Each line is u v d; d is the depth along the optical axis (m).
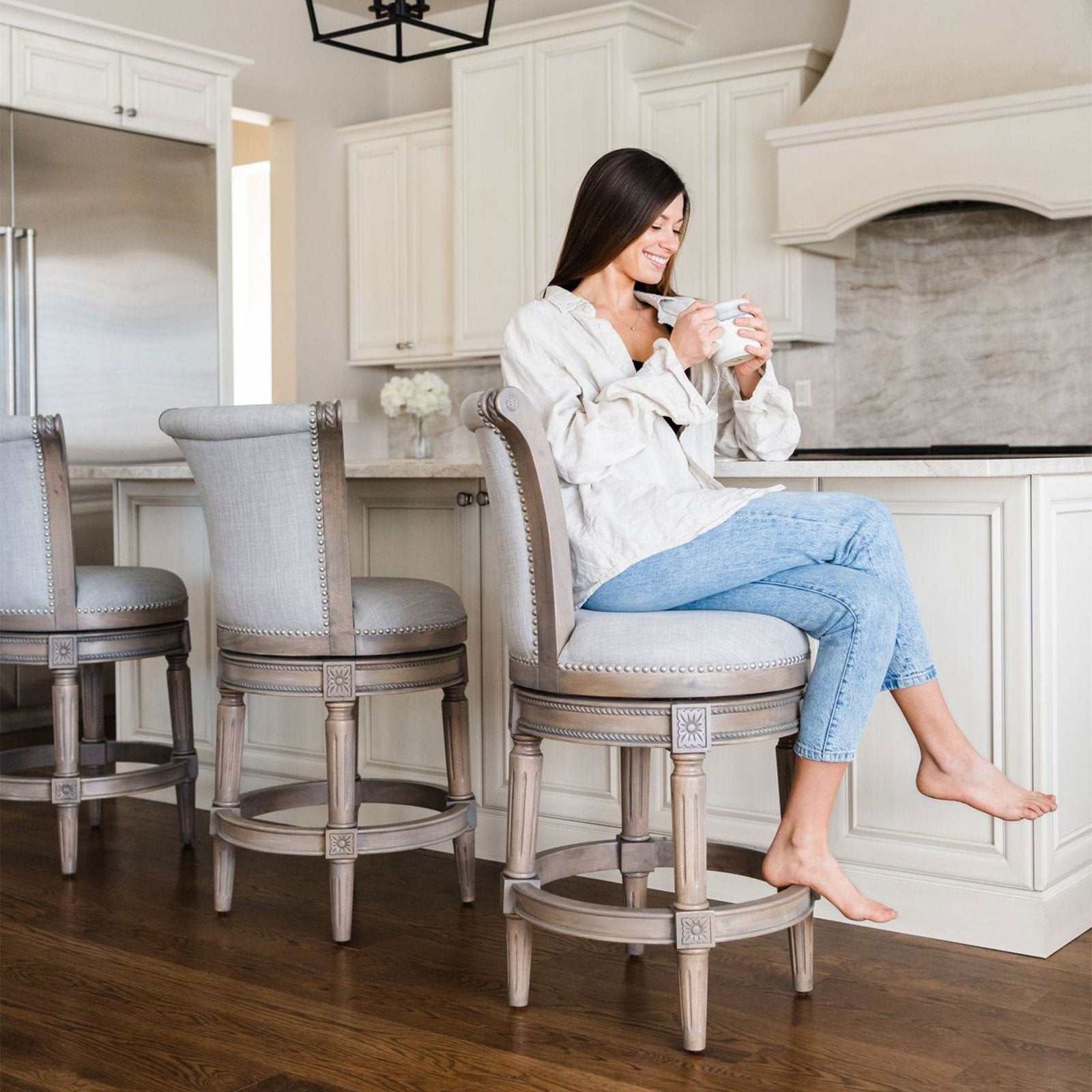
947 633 2.53
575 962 2.44
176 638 3.18
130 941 2.56
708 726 1.98
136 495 3.71
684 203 2.31
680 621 2.02
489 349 5.79
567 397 2.15
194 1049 2.06
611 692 2.00
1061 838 2.52
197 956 2.47
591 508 2.13
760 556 2.07
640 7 5.28
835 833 2.68
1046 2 4.38
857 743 2.04
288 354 6.30
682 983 2.02
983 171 4.36
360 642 2.54
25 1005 2.24
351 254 6.42
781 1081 1.93
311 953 2.49
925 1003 2.23
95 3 5.39
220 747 2.69
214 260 5.42
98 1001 2.26
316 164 6.34
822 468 2.50
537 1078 1.95
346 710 2.54
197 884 2.94
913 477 2.46
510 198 5.66
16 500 2.94
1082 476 2.58
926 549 2.54
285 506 2.50
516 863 2.18
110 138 5.05
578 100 5.43
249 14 6.01
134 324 5.16
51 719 5.03
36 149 4.82
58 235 4.91
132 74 5.09
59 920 2.69
